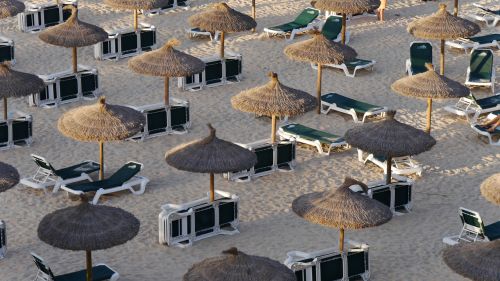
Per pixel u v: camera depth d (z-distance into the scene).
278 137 64.56
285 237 54.19
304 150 63.81
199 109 69.31
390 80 74.00
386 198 56.56
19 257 51.69
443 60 74.69
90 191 57.34
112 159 62.31
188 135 65.62
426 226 55.53
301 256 49.81
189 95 71.31
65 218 46.84
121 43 76.69
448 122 68.06
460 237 53.56
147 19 83.94
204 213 53.84
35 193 57.97
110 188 57.28
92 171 58.97
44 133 65.50
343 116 68.62
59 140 64.75
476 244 46.66
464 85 72.31
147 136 64.88
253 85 73.00
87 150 63.50
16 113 65.56
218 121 67.69
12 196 57.56
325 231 54.84
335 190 50.00
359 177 60.81
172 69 65.75
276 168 61.22
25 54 77.12
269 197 58.41
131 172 58.25
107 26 82.00
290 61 76.81
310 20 81.00
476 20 85.81
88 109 58.72
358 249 50.19
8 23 82.88
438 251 53.00
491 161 63.12
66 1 84.44
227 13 74.44
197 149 54.09
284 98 61.16
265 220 55.97
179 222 53.12
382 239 54.19
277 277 43.91
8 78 63.06
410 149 55.75
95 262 51.38
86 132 57.25
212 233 54.25
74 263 51.28
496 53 78.94
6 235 53.66
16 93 62.69
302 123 67.56
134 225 47.69
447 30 72.88
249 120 67.94
